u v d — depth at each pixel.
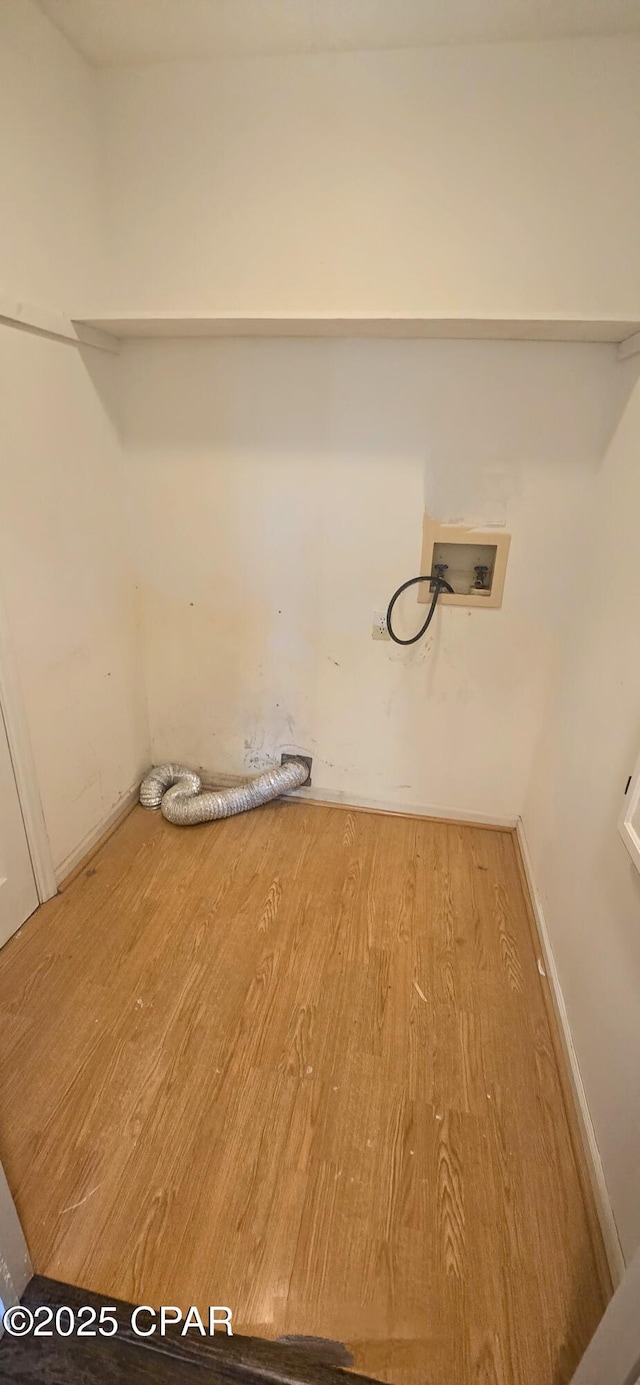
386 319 1.55
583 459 1.84
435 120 1.61
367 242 1.75
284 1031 1.52
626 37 1.47
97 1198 1.17
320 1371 0.97
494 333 1.69
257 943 1.79
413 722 2.30
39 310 1.56
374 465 1.96
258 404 1.97
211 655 2.36
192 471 2.09
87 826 2.13
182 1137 1.28
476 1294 1.06
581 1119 1.29
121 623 2.23
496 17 1.44
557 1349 1.00
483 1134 1.31
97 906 1.92
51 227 1.61
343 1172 1.23
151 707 2.51
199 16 1.48
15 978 1.65
